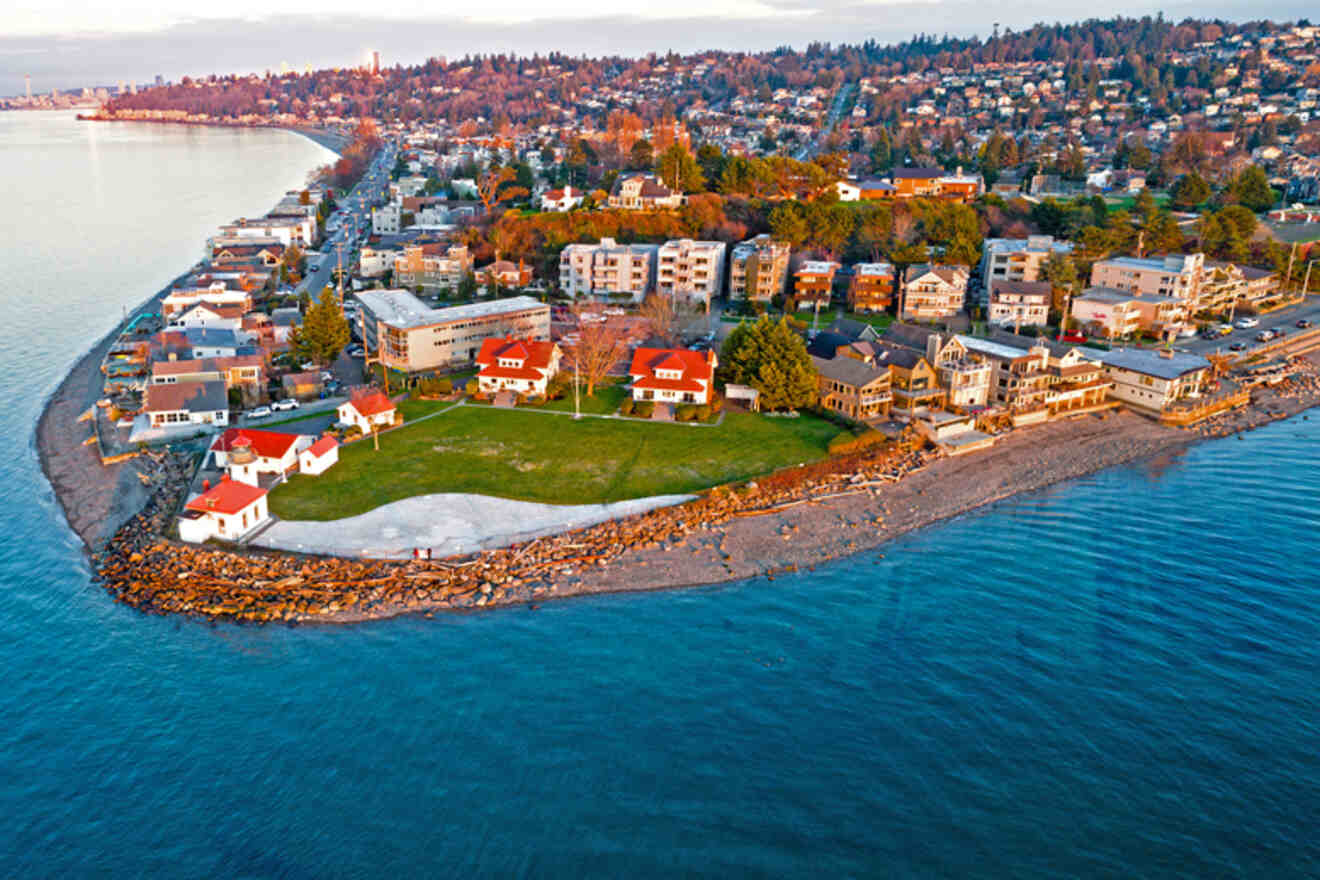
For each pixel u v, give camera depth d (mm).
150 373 129250
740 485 96375
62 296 185875
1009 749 57750
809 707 61562
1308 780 55469
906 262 174875
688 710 61188
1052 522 91062
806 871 48438
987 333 150250
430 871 48375
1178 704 62312
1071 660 67188
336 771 55344
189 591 75750
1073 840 50812
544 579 78438
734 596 76438
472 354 140750
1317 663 67125
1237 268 170750
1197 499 96562
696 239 197625
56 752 56875
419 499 91938
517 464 101000
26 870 48406
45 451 106938
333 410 117500
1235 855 49969
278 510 89250
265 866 48656
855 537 87500
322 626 71312
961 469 104312
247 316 157000
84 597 75500
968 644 69188
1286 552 84125
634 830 51062
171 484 96062
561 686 63625
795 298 169000
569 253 174250
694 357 123000
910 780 55031
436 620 72250
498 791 53844
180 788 54000
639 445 107062
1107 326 152375
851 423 113125
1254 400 130500
